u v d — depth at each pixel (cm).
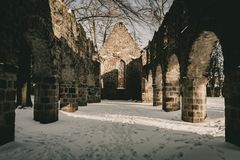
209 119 999
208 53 927
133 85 2727
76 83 1264
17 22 612
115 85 2747
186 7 958
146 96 2305
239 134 512
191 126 878
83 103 1691
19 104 1115
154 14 1413
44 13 796
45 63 878
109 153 527
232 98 545
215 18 653
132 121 1010
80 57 1546
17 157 480
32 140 625
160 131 775
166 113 1302
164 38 1414
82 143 617
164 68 1396
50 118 876
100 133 745
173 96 1362
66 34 1105
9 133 568
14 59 592
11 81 577
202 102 971
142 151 538
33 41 813
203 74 971
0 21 532
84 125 878
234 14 540
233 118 538
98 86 2236
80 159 486
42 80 882
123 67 2769
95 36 2438
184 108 1016
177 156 485
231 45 555
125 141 637
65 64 1215
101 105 1856
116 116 1177
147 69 2303
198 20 805
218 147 512
